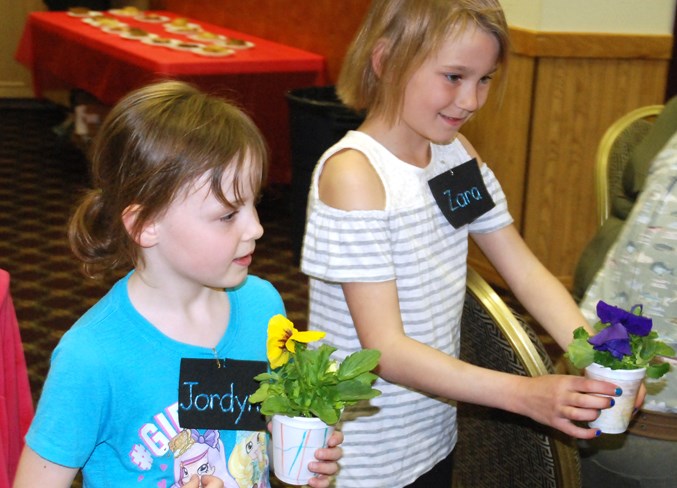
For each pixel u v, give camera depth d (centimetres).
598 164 239
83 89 580
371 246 141
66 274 422
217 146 111
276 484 253
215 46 520
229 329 128
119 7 762
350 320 150
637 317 132
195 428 120
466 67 137
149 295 120
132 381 117
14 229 485
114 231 119
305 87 466
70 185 575
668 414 174
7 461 154
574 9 380
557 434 146
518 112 396
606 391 127
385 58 143
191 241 113
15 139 693
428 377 136
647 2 387
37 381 312
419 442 159
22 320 367
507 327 149
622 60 392
